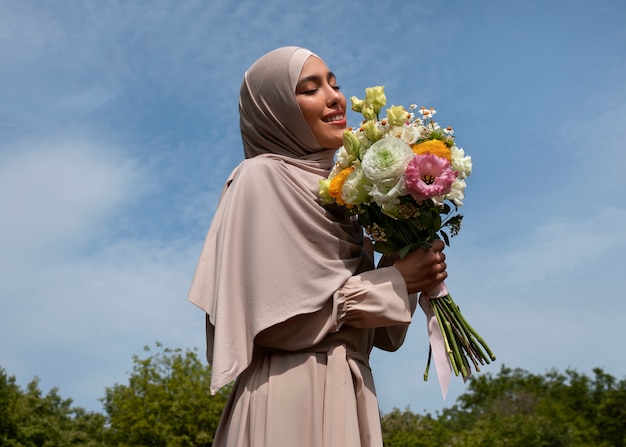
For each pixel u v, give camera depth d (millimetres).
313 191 4133
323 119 4352
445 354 3973
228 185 4324
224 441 4016
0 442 28594
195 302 3939
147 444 28359
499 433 46938
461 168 3994
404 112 4086
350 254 4066
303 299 3795
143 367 29703
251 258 3883
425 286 4020
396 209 3900
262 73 4449
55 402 35219
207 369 30172
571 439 48781
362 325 3891
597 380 63031
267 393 3805
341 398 3756
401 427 41562
